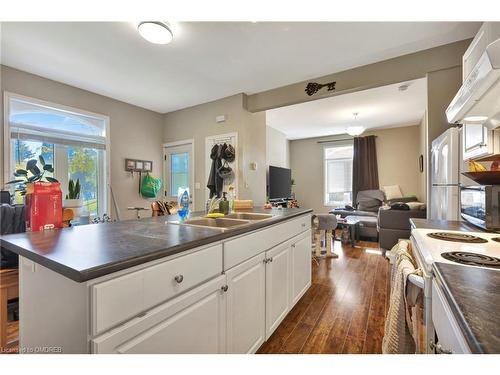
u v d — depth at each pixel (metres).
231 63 2.76
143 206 4.31
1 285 1.37
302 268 2.39
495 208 1.32
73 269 0.75
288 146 7.48
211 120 4.04
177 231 1.36
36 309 1.02
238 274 1.42
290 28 2.12
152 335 0.92
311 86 3.21
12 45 2.38
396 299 1.04
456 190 1.77
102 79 3.18
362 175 6.37
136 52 2.52
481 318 0.48
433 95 2.46
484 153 1.38
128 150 4.10
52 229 1.43
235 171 3.76
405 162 6.00
